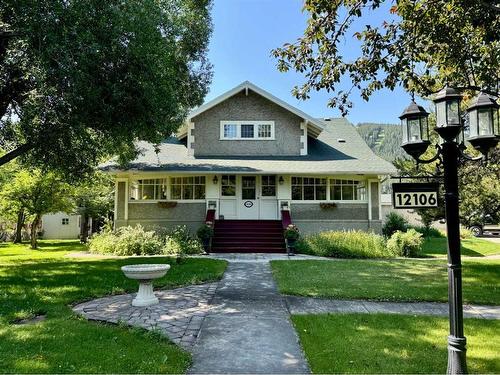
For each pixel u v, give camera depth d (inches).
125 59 401.4
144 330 218.1
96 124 435.8
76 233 1455.5
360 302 292.7
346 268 444.5
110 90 398.0
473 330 224.1
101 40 383.6
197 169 678.5
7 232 1353.3
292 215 711.7
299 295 313.0
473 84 424.5
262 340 205.9
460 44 340.5
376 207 705.0
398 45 339.3
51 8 348.8
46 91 356.5
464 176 550.9
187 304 284.7
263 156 762.8
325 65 344.5
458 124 150.9
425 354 184.2
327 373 163.5
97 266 466.3
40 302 284.0
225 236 660.1
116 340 199.2
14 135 494.9
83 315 253.9
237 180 738.2
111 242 638.5
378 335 212.4
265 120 773.9
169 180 726.5
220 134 771.4
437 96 156.5
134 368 164.2
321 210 711.1
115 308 273.4
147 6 427.8
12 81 420.2
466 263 489.1
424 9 317.7
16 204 850.8
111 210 1066.1
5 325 225.6
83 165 510.6
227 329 224.7
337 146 819.4
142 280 284.2
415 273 413.1
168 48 480.4
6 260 551.2
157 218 714.8
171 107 458.9
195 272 410.0
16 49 364.5
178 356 179.0
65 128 404.8
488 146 158.2
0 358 172.1
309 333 215.8
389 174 687.1
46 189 837.8
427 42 342.6
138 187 733.9
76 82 361.4
